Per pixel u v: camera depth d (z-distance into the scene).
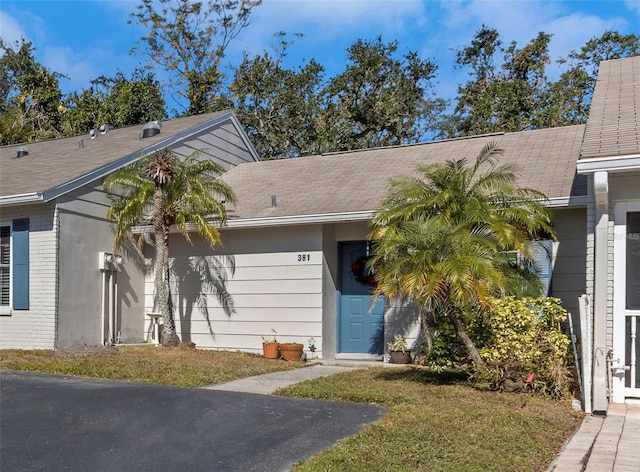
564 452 5.68
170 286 13.98
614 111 9.19
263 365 11.03
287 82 28.09
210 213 12.87
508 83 25.47
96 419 6.73
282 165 16.59
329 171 14.95
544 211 9.33
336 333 12.80
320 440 6.00
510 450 5.64
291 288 12.68
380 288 8.54
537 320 8.55
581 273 10.40
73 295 12.45
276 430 6.31
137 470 5.23
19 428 6.43
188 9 31.47
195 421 6.63
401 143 27.80
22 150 16.72
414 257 8.20
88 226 12.92
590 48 25.88
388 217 9.01
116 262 13.41
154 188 12.65
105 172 13.38
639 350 7.77
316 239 12.51
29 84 30.55
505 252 9.16
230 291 13.34
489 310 8.29
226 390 8.45
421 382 9.16
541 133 14.22
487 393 8.21
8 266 12.68
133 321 14.02
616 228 7.76
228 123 17.73
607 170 7.27
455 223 8.80
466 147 14.38
